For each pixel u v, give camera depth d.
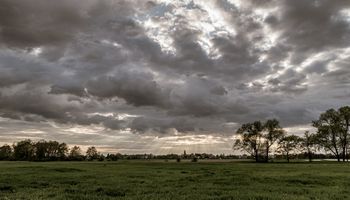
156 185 27.97
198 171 52.16
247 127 133.62
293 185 28.58
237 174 43.66
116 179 34.38
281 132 129.38
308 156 132.25
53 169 54.56
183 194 22.11
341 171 50.59
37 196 20.56
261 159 135.00
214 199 19.58
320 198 20.28
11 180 32.03
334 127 111.44
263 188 25.86
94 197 20.28
